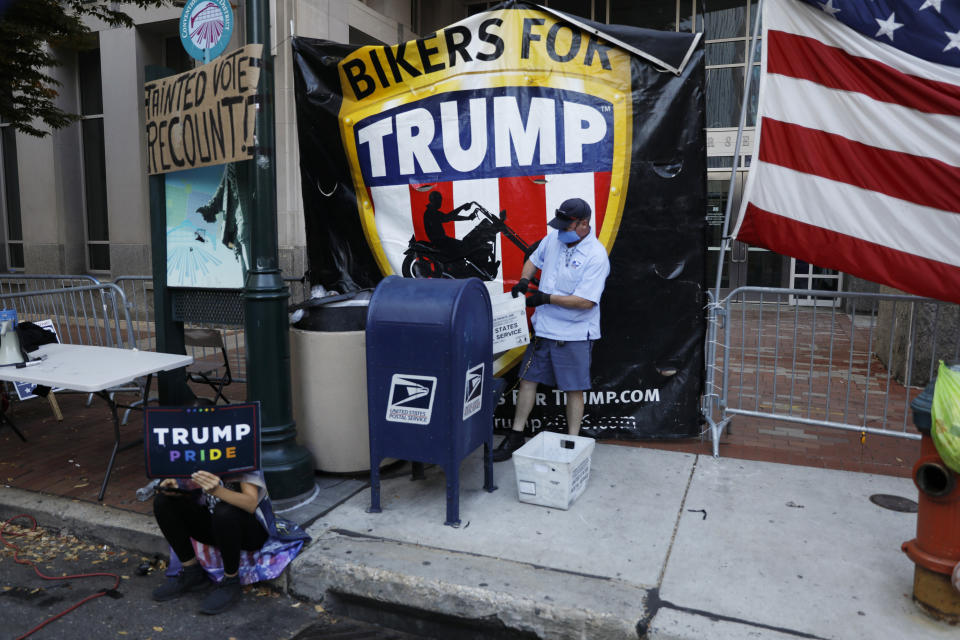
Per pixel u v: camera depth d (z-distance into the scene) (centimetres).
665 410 493
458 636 307
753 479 424
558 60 473
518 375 489
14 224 1327
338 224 528
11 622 312
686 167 470
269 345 389
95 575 353
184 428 310
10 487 437
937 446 257
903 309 699
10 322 432
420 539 349
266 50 383
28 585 344
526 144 482
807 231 446
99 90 1200
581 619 283
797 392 656
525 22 473
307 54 514
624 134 470
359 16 1132
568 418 454
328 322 419
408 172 506
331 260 532
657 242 477
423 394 358
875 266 434
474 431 382
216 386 555
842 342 908
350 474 434
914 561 281
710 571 315
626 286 482
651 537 349
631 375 490
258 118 381
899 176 420
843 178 433
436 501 396
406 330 355
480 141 489
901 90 413
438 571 316
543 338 443
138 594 337
